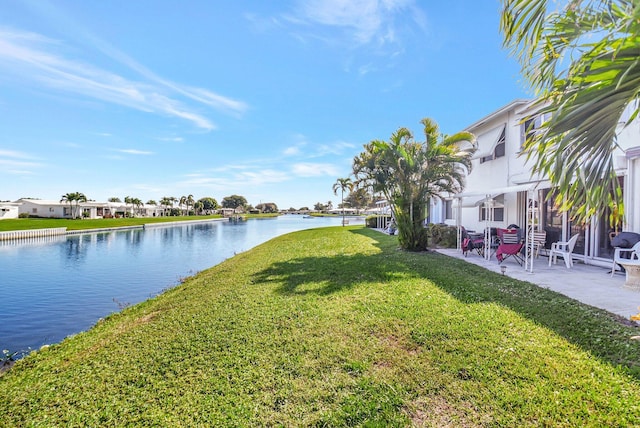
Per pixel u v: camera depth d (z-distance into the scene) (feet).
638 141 29.14
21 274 55.21
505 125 49.96
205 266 61.87
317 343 16.33
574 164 10.25
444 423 10.25
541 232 40.57
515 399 11.02
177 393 12.84
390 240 67.46
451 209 72.08
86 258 73.72
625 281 26.63
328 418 10.75
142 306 31.12
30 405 13.12
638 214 28.78
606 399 10.67
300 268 37.29
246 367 14.38
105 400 12.83
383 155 46.55
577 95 8.63
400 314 19.53
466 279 28.02
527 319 17.99
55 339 26.58
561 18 9.88
